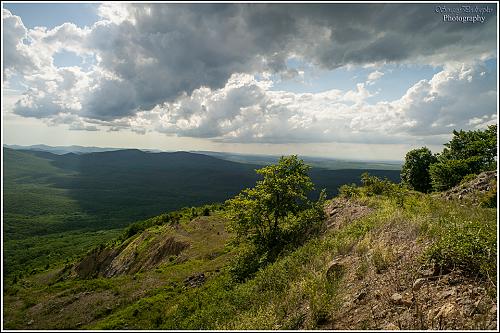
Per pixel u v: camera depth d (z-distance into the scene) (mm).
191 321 14320
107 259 71875
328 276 10516
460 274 7598
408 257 9242
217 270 26953
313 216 22484
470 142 45750
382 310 7492
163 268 37500
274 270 14453
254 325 9289
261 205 23656
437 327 6316
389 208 16844
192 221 60938
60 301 28594
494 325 5914
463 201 19422
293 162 25062
